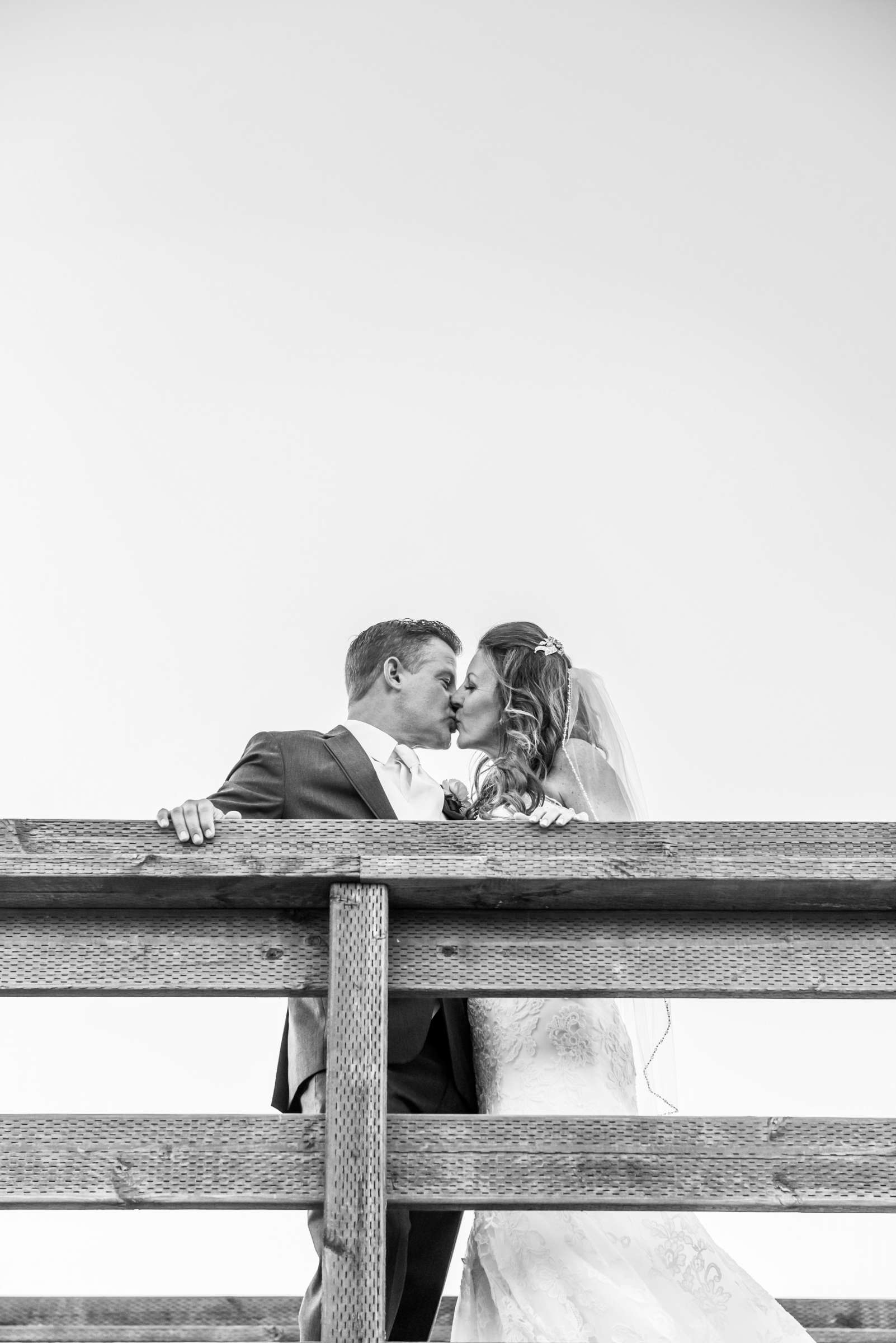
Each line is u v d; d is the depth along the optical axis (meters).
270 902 2.99
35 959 2.94
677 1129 2.84
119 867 2.89
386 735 4.02
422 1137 2.81
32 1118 2.77
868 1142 2.84
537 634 4.26
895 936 3.06
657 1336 3.02
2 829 2.97
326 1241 2.65
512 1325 3.05
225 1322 4.34
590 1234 3.21
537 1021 3.50
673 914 3.06
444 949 3.02
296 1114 2.98
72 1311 4.31
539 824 3.04
